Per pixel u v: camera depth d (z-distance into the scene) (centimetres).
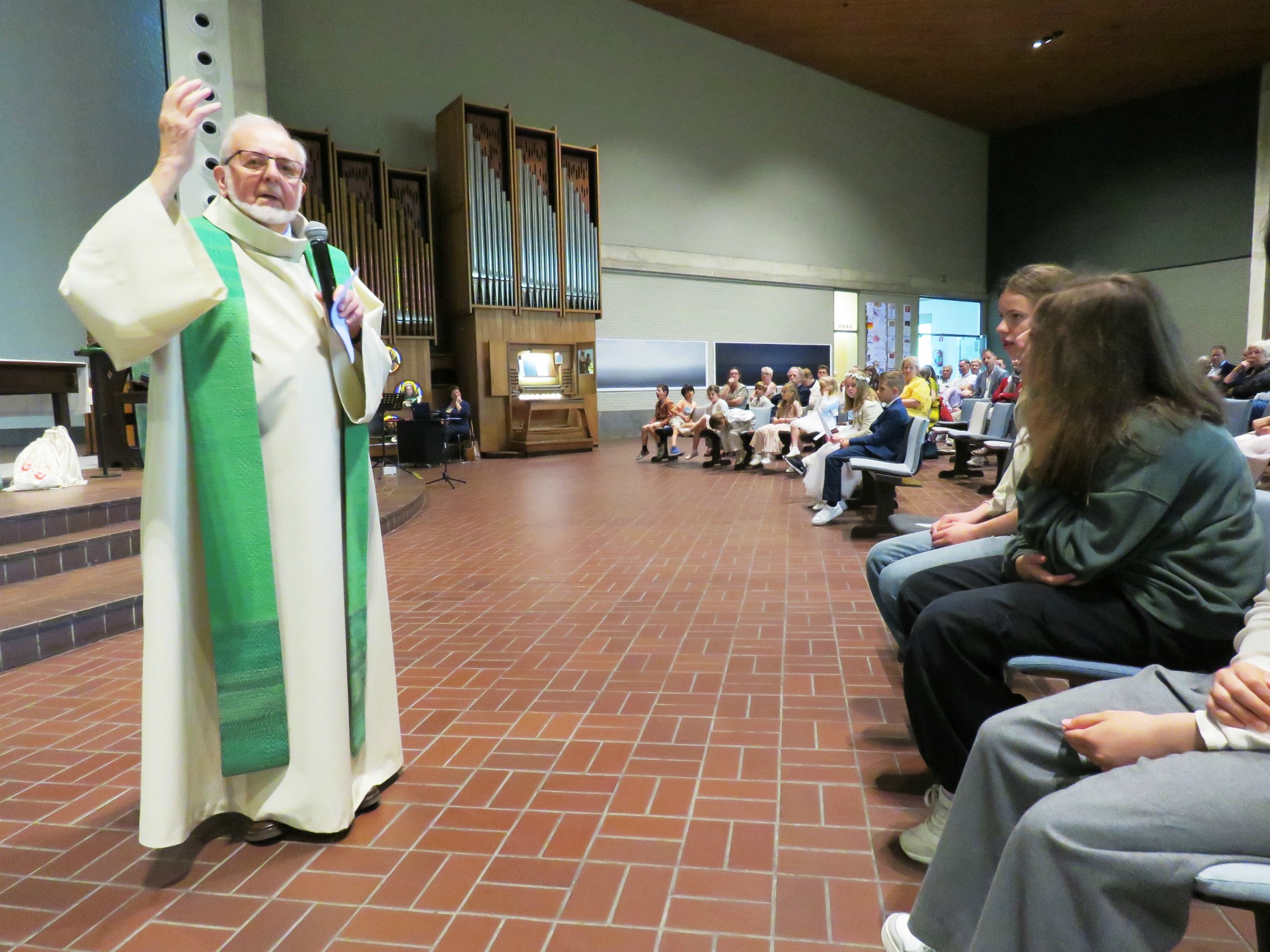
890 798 200
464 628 359
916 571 215
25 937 156
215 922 160
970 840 124
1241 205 1662
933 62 1670
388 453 1173
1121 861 94
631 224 1512
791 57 1689
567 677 294
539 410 1304
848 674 288
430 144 1296
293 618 184
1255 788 96
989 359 1265
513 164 1265
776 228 1720
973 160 2084
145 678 169
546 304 1331
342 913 161
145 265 154
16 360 605
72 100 935
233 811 192
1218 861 92
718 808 198
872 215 1886
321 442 187
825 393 1045
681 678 288
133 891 171
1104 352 150
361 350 197
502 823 194
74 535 452
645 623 360
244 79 951
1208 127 1709
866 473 610
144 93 994
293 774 187
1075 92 1800
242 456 177
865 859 174
